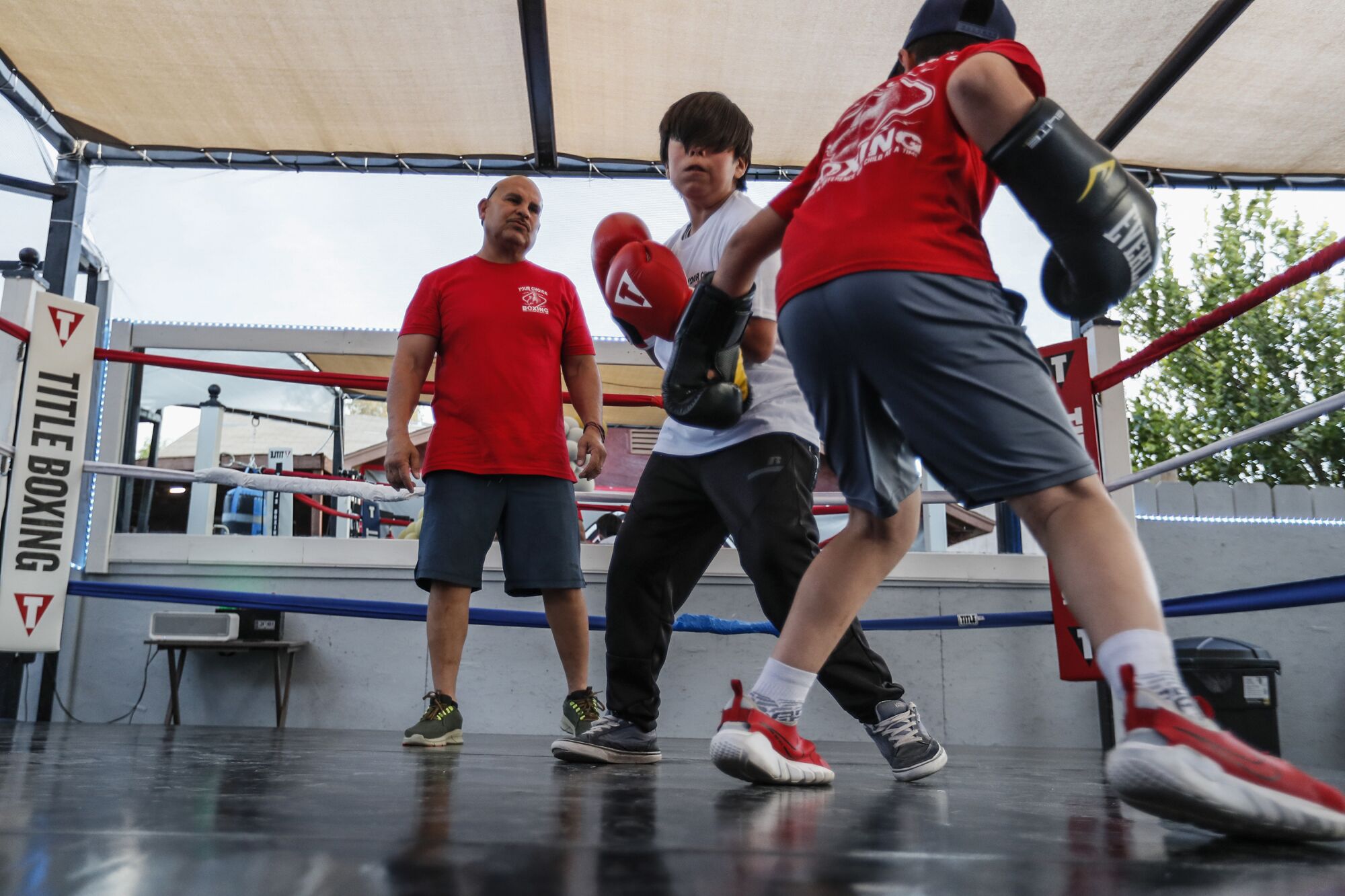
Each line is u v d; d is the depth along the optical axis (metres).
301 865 0.68
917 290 1.03
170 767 1.57
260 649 3.72
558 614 2.38
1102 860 0.80
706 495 1.91
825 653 1.45
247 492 4.52
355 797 1.18
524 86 4.15
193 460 4.58
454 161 4.68
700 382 1.42
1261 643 4.00
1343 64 3.92
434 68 4.02
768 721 1.45
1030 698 3.83
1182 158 4.59
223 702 3.75
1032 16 3.69
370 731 3.25
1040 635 3.88
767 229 1.28
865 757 2.48
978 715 3.81
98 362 4.14
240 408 4.79
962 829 1.00
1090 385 3.20
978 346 1.02
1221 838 0.94
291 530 4.55
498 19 3.75
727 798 1.27
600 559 3.84
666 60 4.03
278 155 4.61
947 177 1.09
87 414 3.05
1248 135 4.40
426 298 2.52
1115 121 4.29
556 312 2.54
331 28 3.78
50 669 3.74
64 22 3.72
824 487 4.51
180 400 4.64
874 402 1.17
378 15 3.71
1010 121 0.95
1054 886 0.67
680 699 3.78
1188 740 0.87
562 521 2.39
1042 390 1.03
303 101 4.24
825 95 4.25
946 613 3.88
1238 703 3.35
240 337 4.25
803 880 0.68
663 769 1.80
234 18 3.71
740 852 0.80
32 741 2.26
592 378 2.61
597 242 1.69
